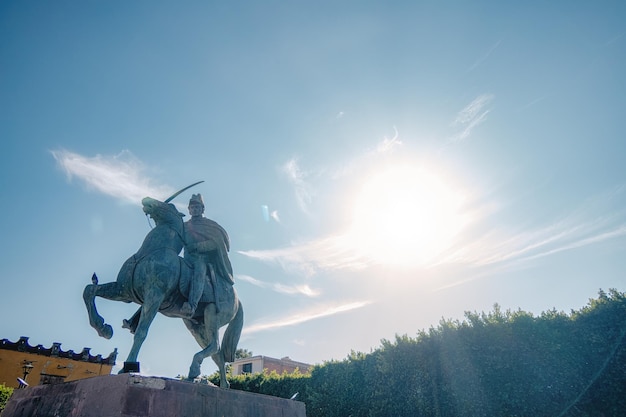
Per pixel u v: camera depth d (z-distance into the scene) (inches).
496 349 443.8
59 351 914.7
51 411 166.4
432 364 480.1
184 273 225.9
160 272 208.8
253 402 211.0
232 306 256.5
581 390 393.7
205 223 262.8
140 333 192.4
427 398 468.4
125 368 177.0
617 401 378.0
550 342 421.4
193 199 271.4
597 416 382.3
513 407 414.3
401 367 500.4
